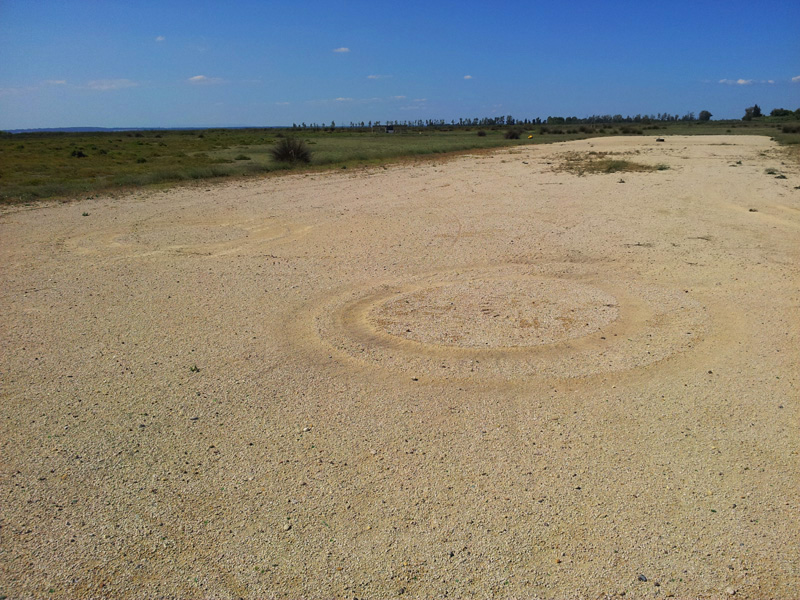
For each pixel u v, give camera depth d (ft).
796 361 18.52
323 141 202.90
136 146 173.37
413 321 22.39
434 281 27.81
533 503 12.15
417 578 10.33
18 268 32.04
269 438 14.75
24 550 11.14
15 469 13.66
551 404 16.14
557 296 25.00
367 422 15.39
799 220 41.45
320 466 13.56
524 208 48.08
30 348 20.81
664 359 18.78
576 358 18.86
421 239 37.14
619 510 11.91
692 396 16.46
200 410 16.21
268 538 11.34
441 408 16.01
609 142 146.72
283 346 20.53
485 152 120.98
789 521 11.51
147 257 34.24
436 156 111.96
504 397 16.55
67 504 12.42
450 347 19.86
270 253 34.65
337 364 18.90
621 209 46.80
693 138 157.69
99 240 39.04
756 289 25.93
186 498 12.53
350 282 28.12
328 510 12.07
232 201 55.31
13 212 50.19
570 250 33.45
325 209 49.78
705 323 21.81
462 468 13.37
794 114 383.65
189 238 39.27
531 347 19.72
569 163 88.12
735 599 9.77
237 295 26.58
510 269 29.66
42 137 294.25
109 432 15.19
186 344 20.94
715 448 13.97
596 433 14.69
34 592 10.16
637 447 14.07
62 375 18.58
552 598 9.87
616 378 17.54
